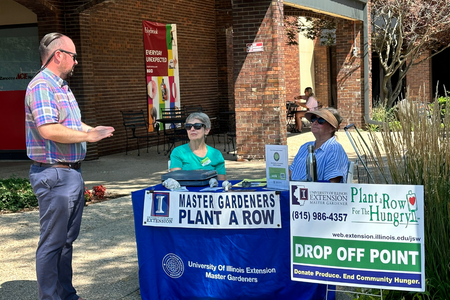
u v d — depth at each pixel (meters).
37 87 3.80
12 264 5.45
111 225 6.81
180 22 17.70
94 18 13.73
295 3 12.39
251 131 11.78
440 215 3.74
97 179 10.41
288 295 4.09
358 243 3.49
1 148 14.12
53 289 3.98
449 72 24.31
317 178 4.35
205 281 4.24
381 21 20.11
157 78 16.41
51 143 3.87
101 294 4.55
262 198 4.05
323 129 4.54
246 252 4.13
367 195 3.45
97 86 13.91
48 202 3.90
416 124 3.81
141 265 4.38
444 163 3.76
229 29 19.92
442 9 17.73
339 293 4.36
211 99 19.64
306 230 3.61
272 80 11.52
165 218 4.26
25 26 13.59
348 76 17.50
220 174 5.27
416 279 3.37
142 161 12.91
